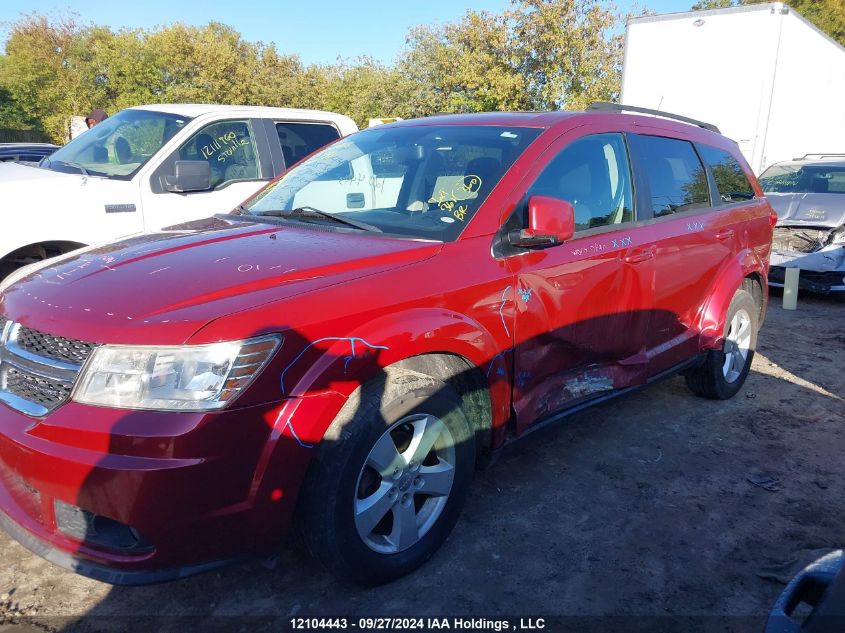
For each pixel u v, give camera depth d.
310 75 35.31
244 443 2.17
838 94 13.79
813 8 36.22
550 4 23.80
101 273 2.61
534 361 3.13
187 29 30.34
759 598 2.72
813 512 3.37
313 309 2.34
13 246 4.93
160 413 2.11
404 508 2.66
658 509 3.36
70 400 2.20
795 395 4.98
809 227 7.99
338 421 2.37
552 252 3.16
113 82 29.34
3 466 2.41
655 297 3.82
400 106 31.88
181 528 2.13
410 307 2.58
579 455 3.93
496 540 3.06
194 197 5.99
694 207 4.29
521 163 3.18
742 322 4.80
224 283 2.41
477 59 25.17
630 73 11.36
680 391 5.03
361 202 3.47
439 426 2.71
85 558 2.24
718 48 10.28
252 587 2.72
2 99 31.86
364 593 2.69
